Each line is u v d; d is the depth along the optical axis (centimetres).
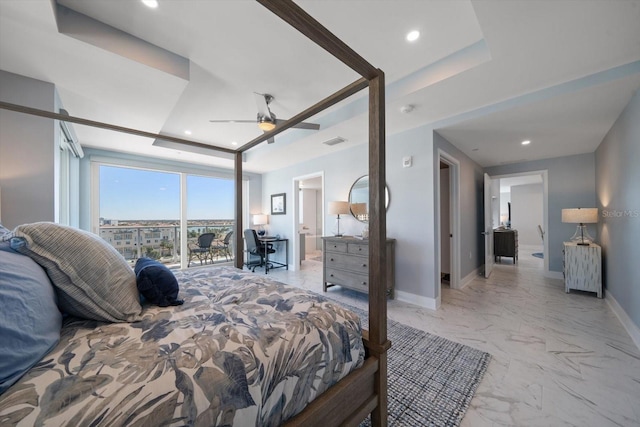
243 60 214
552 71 203
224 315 105
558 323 254
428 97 245
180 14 166
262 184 642
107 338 82
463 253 405
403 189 335
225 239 597
